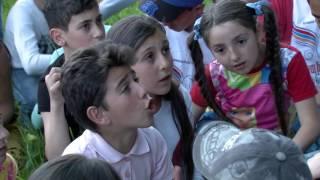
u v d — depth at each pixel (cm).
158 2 328
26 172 334
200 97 285
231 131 187
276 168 161
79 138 232
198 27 266
